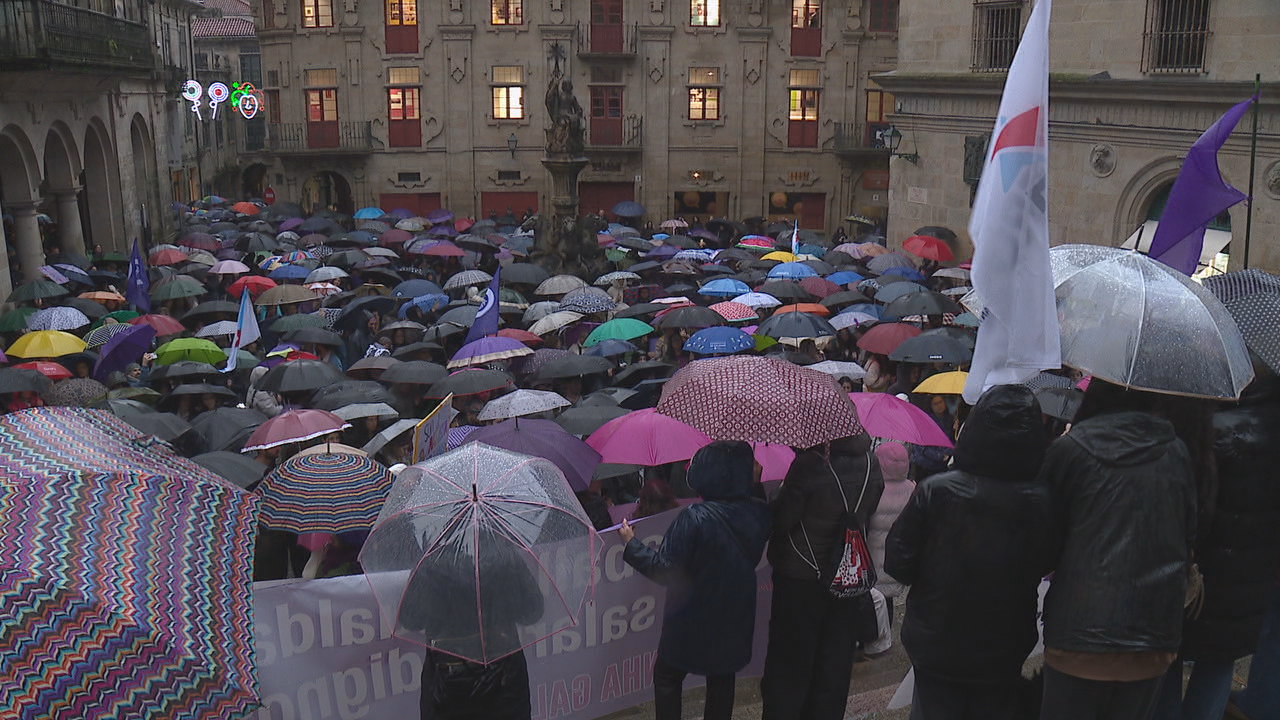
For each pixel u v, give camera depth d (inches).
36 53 872.3
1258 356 172.4
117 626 143.3
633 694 250.8
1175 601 146.6
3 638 136.6
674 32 1731.1
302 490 265.3
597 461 302.5
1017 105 163.9
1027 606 164.7
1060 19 926.4
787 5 1726.1
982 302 165.0
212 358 542.6
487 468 197.8
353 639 226.7
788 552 212.5
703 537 204.4
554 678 240.8
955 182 1085.1
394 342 632.4
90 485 159.3
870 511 213.9
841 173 1776.6
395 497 199.0
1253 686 196.4
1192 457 160.7
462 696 192.7
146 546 155.5
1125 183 879.7
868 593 220.7
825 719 218.5
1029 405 157.9
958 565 161.8
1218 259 800.9
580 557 195.9
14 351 542.9
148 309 738.2
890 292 690.8
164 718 142.4
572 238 1090.7
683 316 574.2
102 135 1189.1
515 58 1739.7
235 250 1074.1
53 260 992.9
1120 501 146.8
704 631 207.9
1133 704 153.3
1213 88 775.1
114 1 1232.8
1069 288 159.0
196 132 2236.7
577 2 1720.0
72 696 138.1
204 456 331.3
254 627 219.8
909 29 1128.2
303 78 1754.4
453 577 182.7
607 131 1755.7
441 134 1765.5
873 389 518.0
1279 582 191.5
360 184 1784.0
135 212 1289.4
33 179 964.0
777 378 211.9
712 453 208.5
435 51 1736.0
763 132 1764.3
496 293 524.4
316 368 467.2
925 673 169.2
